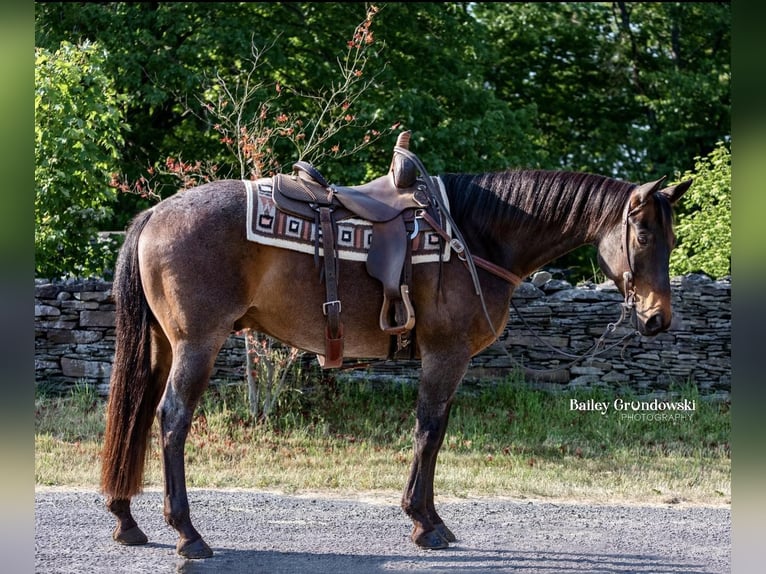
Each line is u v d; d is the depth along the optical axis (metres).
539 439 7.87
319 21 12.73
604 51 16.80
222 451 7.08
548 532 5.11
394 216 4.46
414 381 8.91
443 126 11.79
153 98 11.19
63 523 5.02
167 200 4.42
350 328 4.46
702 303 9.05
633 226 4.48
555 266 14.99
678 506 5.94
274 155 8.50
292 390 8.30
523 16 16.44
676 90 15.30
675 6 16.33
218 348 4.27
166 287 4.23
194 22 12.08
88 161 8.77
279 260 4.33
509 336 9.08
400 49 12.91
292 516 5.34
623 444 7.76
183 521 4.23
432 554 4.54
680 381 9.03
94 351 8.62
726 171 10.84
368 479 6.41
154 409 4.50
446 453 7.32
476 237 4.66
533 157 13.19
